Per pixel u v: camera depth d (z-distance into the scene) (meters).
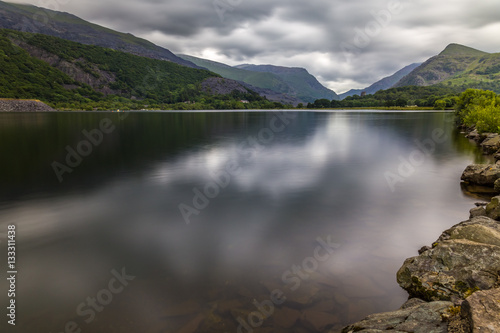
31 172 21.36
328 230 10.58
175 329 5.56
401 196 15.12
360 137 47.03
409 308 5.24
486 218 9.37
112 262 8.39
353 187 17.02
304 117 119.88
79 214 12.59
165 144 38.12
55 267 8.15
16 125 65.81
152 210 13.16
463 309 4.33
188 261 8.37
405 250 8.88
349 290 6.74
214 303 6.34
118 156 28.39
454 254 6.73
